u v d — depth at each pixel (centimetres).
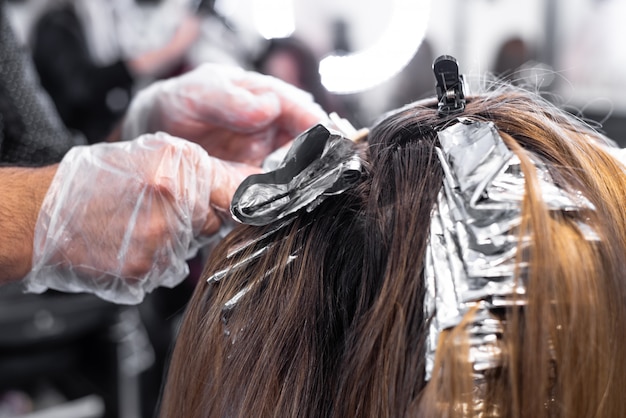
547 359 38
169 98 73
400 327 41
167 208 54
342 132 53
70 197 55
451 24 177
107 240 55
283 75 140
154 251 55
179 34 160
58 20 155
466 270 39
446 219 41
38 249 56
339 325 46
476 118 47
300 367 46
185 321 52
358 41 151
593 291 39
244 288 48
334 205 47
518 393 38
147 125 76
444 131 45
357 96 146
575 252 39
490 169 41
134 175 54
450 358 38
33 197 58
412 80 152
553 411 39
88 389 148
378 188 45
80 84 154
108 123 156
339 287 46
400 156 46
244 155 73
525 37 182
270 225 49
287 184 46
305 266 46
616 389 39
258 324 47
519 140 45
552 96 67
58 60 152
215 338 49
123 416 146
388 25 126
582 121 52
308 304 46
